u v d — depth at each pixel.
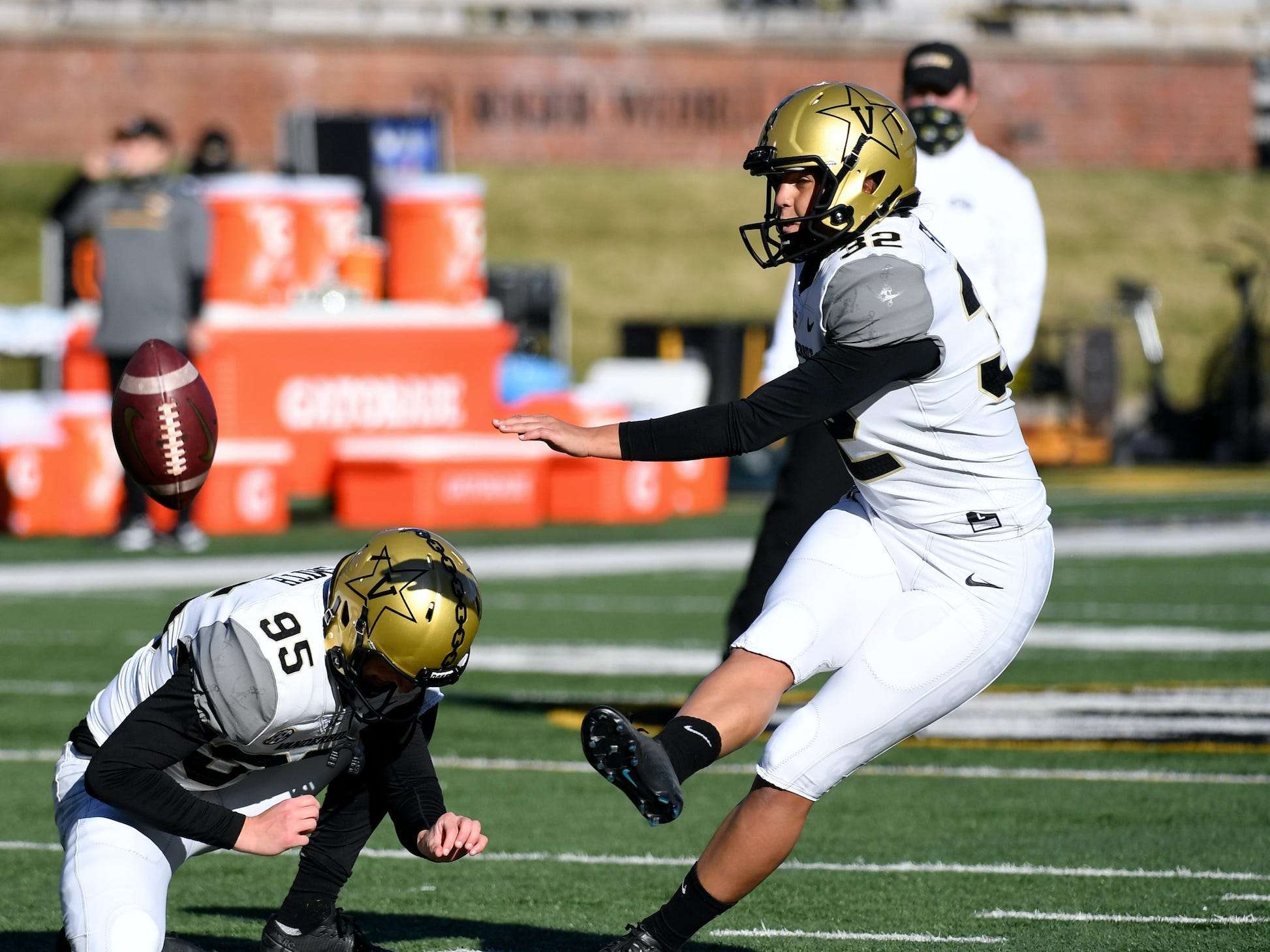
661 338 66.31
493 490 54.25
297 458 54.25
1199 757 24.64
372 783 14.61
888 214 14.48
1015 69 105.12
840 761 14.21
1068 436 74.69
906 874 18.80
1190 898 17.75
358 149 68.19
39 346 61.69
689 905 14.41
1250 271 82.56
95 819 13.88
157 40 94.56
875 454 14.55
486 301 71.62
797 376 14.00
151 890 13.59
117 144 46.34
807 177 14.34
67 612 37.31
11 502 51.22
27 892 18.30
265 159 95.50
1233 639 34.62
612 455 14.10
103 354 45.75
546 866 19.30
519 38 98.25
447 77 97.69
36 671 30.95
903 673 14.22
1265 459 77.62
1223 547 49.72
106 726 14.05
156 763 13.22
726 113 100.56
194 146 94.81
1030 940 16.27
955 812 21.67
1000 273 22.38
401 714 13.84
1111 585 42.66
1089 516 57.06
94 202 45.50
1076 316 89.75
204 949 16.14
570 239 93.00
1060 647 33.84
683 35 102.06
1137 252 97.31
